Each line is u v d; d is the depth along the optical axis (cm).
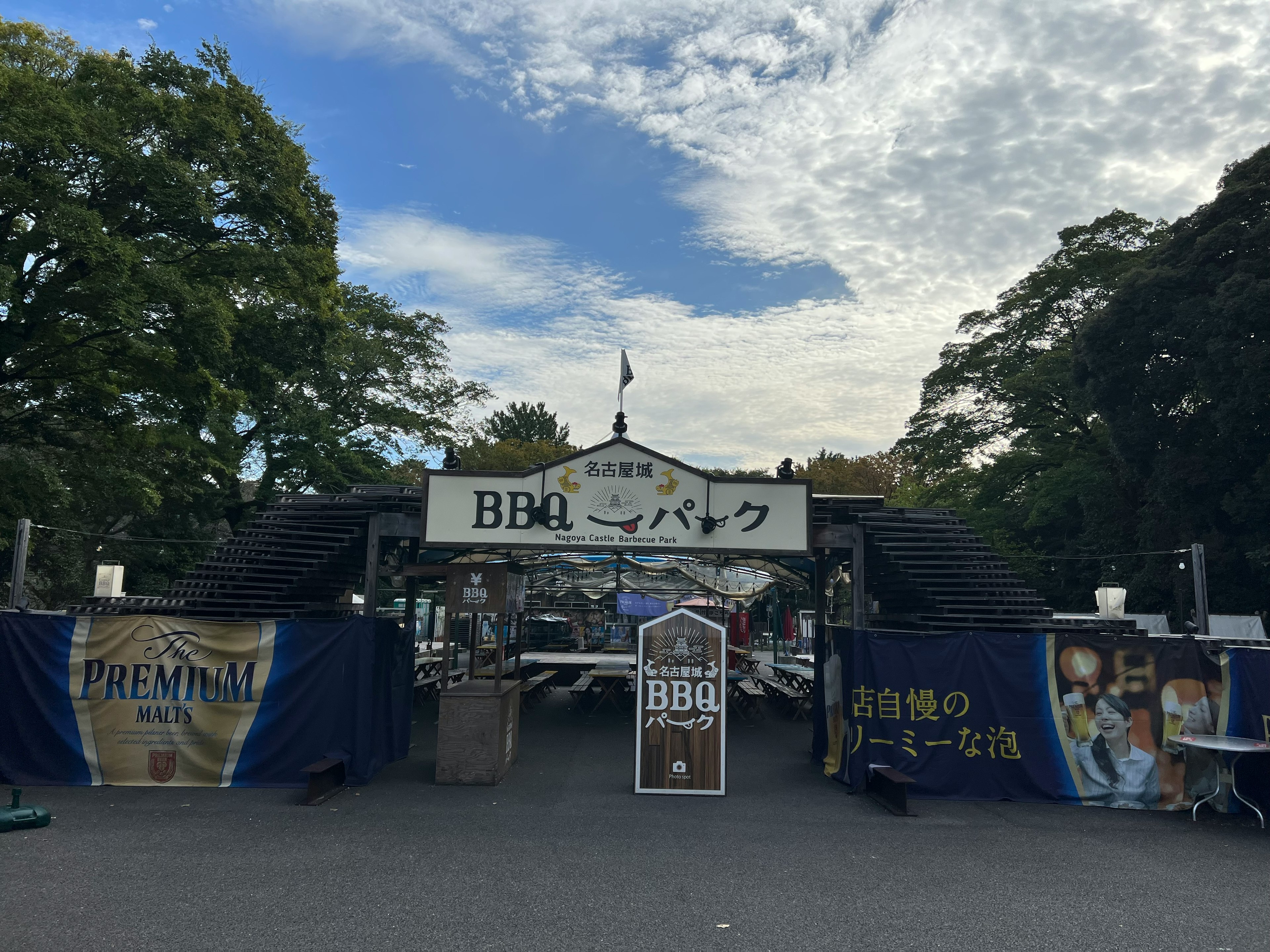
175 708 817
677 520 954
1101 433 2683
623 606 1869
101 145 1235
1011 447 3002
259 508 2523
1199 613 1167
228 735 817
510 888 523
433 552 1253
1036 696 813
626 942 440
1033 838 671
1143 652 806
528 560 1379
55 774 800
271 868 557
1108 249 2691
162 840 623
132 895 498
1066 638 819
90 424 1617
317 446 2450
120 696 815
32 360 1433
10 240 1309
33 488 1508
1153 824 724
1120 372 2198
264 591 927
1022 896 525
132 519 2416
